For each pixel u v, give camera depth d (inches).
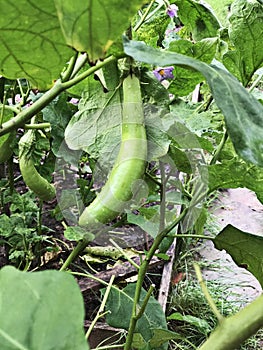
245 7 15.0
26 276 7.5
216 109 21.5
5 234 23.7
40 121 22.2
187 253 31.8
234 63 15.8
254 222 38.3
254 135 9.2
